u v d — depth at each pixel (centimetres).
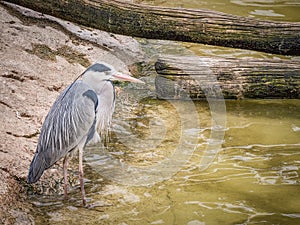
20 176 655
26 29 947
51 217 614
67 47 946
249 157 755
